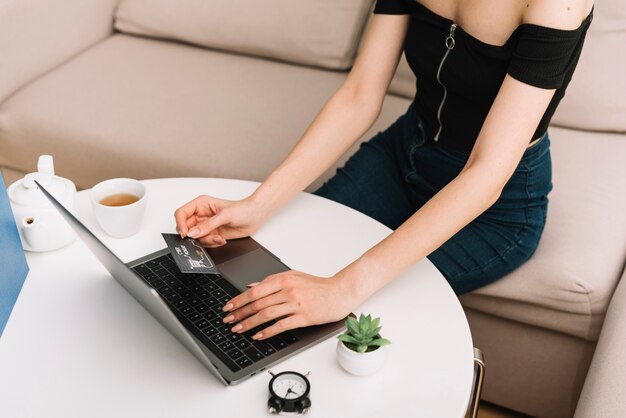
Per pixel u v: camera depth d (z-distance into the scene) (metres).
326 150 1.56
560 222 1.76
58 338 1.18
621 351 1.39
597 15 2.02
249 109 2.15
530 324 1.71
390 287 1.33
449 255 1.63
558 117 2.07
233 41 2.39
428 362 1.17
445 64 1.49
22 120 2.11
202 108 2.15
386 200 1.76
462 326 1.24
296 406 1.06
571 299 1.63
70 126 2.07
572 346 1.70
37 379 1.10
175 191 1.56
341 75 2.33
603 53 2.01
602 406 1.27
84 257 1.36
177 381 1.11
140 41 2.51
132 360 1.14
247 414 1.06
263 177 1.93
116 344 1.17
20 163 2.19
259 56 2.43
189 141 2.02
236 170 1.95
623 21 2.01
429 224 1.29
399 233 1.30
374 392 1.11
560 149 1.99
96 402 1.07
